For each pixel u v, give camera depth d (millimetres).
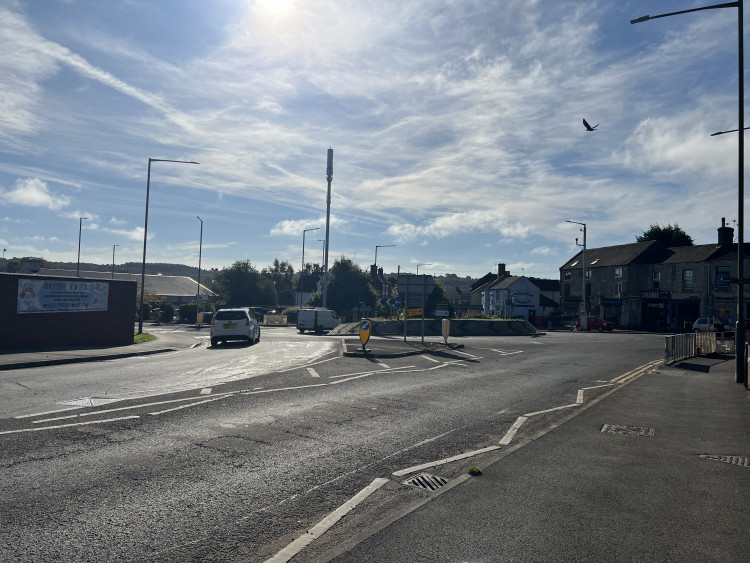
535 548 4219
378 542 4277
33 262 23203
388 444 7578
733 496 5512
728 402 11641
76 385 11547
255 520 4789
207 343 27641
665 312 59406
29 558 3900
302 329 40594
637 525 4715
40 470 5785
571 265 73625
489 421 9438
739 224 15336
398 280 26375
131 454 6512
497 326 41562
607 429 8758
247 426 8172
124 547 4152
